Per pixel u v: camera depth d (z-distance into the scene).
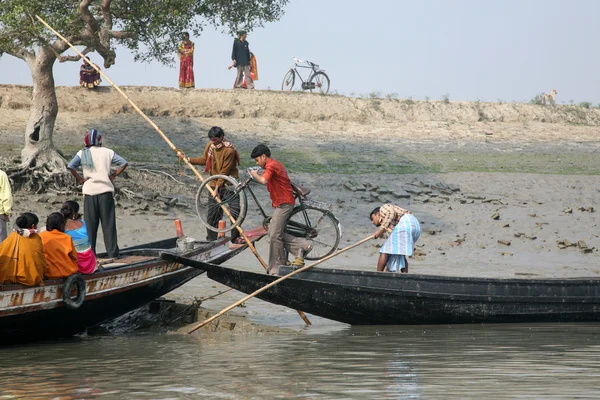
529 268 25.28
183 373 12.10
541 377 11.72
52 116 32.06
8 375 12.05
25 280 14.14
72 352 14.10
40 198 30.05
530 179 39.78
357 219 31.97
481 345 14.73
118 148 38.44
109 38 29.92
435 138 47.59
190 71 47.44
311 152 41.81
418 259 26.47
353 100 50.28
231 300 19.67
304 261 19.22
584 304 17.84
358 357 13.44
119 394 10.77
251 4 32.53
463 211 33.84
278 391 10.88
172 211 31.33
